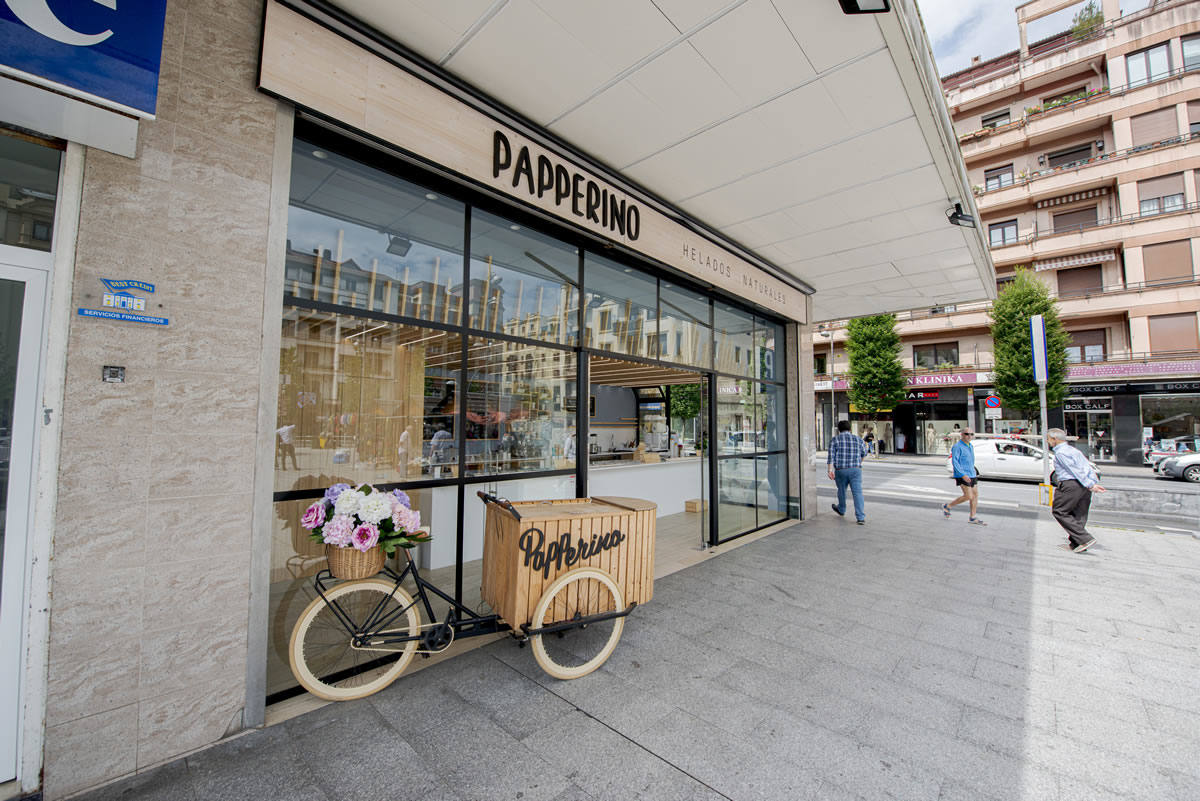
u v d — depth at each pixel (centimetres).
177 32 231
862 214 558
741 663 319
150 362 220
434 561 359
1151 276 1833
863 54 322
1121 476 1591
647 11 284
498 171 362
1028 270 2097
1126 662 323
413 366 351
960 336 2334
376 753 229
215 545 236
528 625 291
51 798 198
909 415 2483
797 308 798
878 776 216
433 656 327
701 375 649
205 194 236
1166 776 218
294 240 295
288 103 263
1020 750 235
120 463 213
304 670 262
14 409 198
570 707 268
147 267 220
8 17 168
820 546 629
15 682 196
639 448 879
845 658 327
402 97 309
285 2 260
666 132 405
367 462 326
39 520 197
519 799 201
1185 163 1778
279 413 288
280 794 203
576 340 465
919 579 493
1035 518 831
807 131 405
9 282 200
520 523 288
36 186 205
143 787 206
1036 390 1966
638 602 337
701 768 221
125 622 213
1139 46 1903
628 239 476
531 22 291
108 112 189
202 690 232
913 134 411
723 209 545
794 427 820
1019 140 2127
